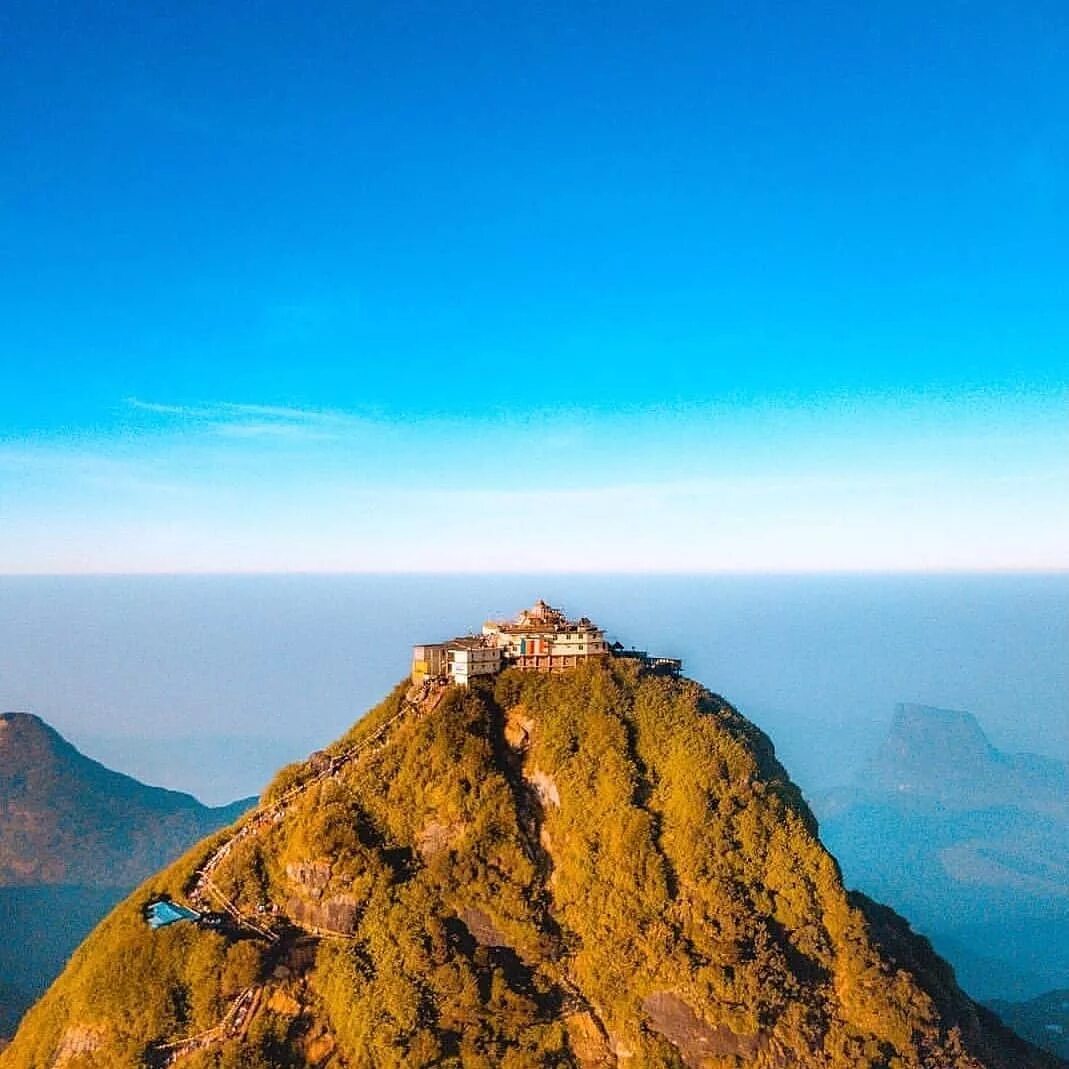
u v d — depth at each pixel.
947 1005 147.12
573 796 153.62
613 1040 134.12
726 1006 130.75
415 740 159.62
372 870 145.25
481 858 146.38
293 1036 133.25
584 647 178.25
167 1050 133.00
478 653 170.25
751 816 149.75
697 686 180.50
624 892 142.75
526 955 140.38
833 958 140.00
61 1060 136.12
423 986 134.38
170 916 146.25
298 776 167.00
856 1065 129.12
